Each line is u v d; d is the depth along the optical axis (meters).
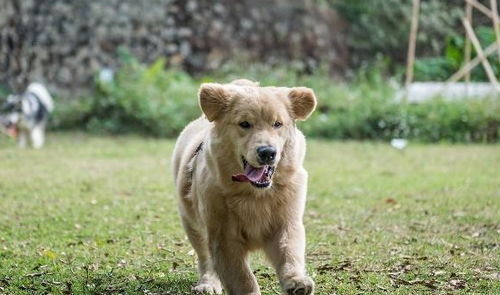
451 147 19.70
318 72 25.42
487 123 21.12
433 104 21.97
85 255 8.92
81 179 14.38
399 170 15.59
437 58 28.08
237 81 7.54
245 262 6.86
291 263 6.56
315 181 14.21
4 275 8.10
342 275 7.89
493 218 10.76
